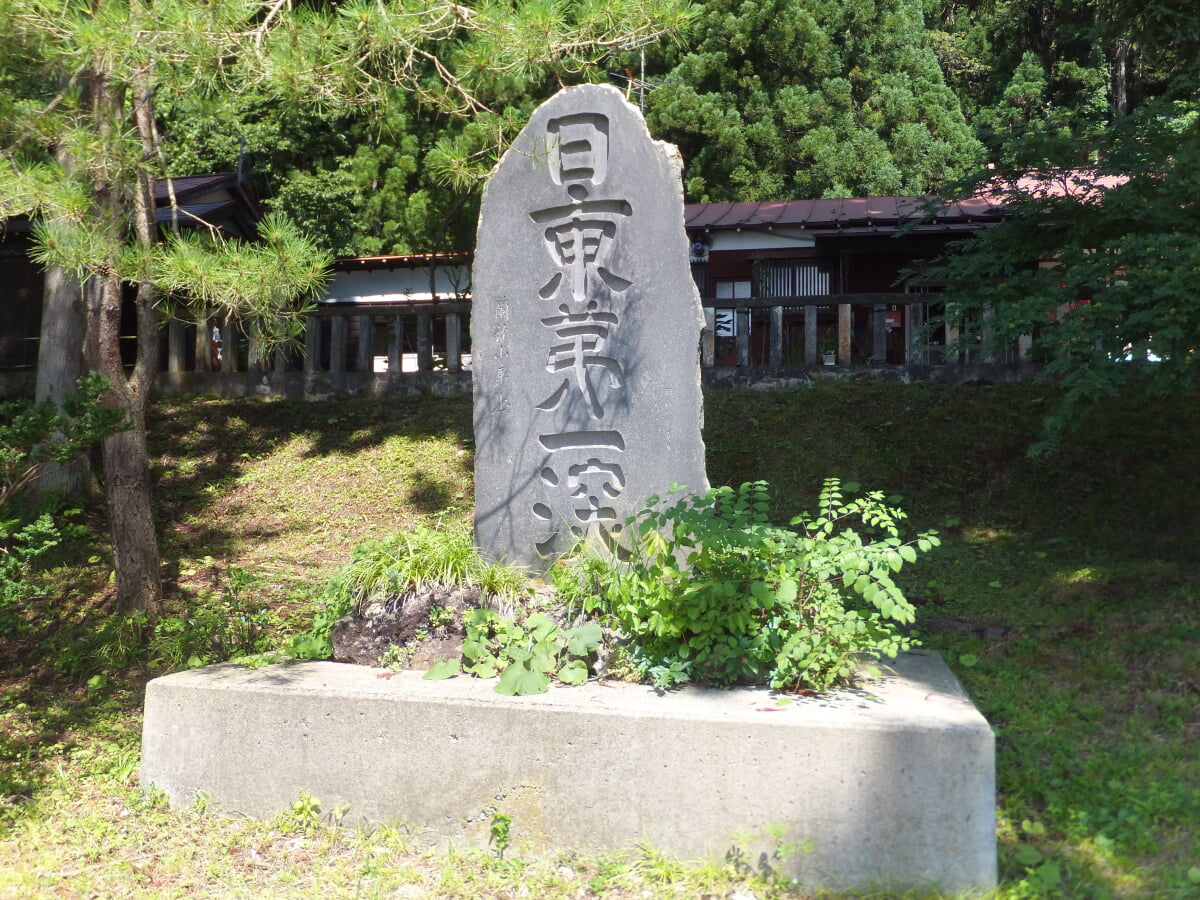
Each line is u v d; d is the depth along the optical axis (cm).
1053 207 752
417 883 399
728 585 432
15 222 1241
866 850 379
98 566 845
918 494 853
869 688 444
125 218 612
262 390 1228
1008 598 661
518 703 419
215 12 538
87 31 518
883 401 991
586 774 409
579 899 381
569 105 568
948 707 410
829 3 2391
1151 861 379
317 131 1995
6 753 557
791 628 442
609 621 475
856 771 381
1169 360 618
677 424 544
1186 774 432
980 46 2800
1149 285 619
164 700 471
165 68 561
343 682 461
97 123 591
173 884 407
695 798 396
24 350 1370
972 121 2572
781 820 388
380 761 435
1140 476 811
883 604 399
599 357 561
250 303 566
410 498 952
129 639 692
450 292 1642
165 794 470
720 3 2344
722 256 1516
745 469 909
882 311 1093
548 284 572
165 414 1171
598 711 408
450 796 425
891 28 2444
